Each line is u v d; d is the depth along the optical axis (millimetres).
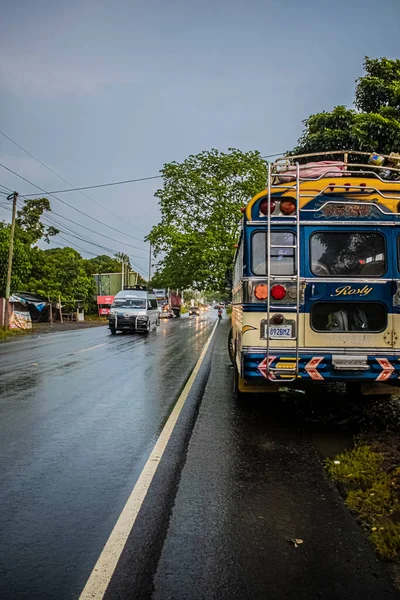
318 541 3629
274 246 6422
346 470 5051
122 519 3945
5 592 2941
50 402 8234
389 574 3199
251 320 6387
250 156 38188
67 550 3447
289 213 6461
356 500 4336
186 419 7242
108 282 62844
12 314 30422
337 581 3111
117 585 3029
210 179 37125
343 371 6309
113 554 3396
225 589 3010
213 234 36250
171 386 9898
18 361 13820
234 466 5266
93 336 25016
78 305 48906
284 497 4449
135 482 4754
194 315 71250
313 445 6059
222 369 12391
